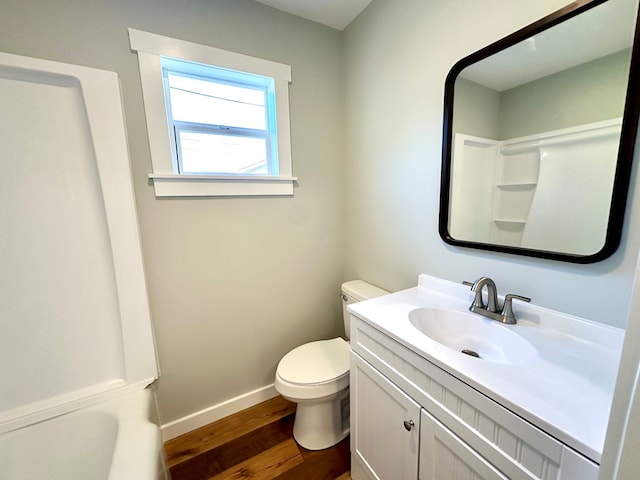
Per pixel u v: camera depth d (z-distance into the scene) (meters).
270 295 1.70
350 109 1.71
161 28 1.23
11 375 1.01
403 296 1.25
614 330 0.76
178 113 1.41
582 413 0.55
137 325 1.18
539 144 0.88
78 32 1.09
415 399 0.86
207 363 1.55
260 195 1.58
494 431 0.63
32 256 1.01
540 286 0.93
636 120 0.68
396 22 1.34
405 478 0.93
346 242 1.90
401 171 1.41
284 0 1.43
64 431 1.03
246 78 1.49
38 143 0.99
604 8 0.71
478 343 1.00
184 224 1.40
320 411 1.38
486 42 0.99
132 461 0.82
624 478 0.41
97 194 1.08
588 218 0.79
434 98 1.20
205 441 1.47
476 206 1.08
